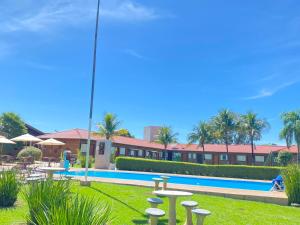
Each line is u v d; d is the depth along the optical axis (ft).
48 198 22.02
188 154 203.51
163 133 195.83
